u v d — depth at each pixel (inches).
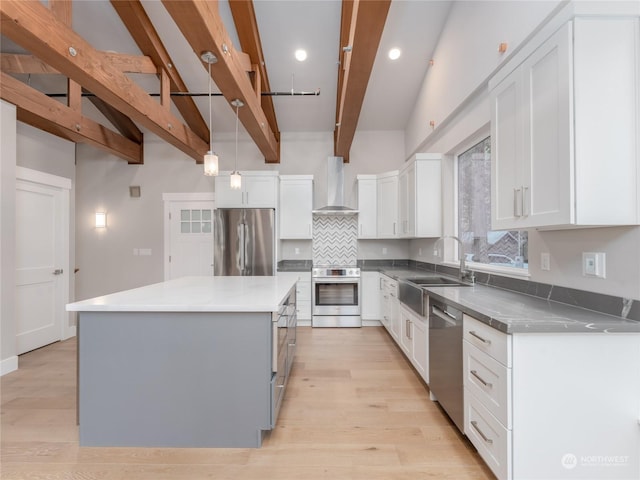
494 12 91.2
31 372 115.6
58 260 154.3
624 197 52.4
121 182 201.2
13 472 64.3
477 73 101.5
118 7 121.8
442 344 82.4
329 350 137.3
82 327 72.7
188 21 75.3
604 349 53.5
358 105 127.3
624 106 52.3
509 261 99.3
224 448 72.1
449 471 64.4
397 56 143.9
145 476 63.3
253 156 201.0
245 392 72.2
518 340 53.4
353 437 75.5
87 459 68.3
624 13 51.6
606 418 53.4
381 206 183.8
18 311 135.0
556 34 54.5
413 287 105.2
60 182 153.9
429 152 156.7
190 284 107.3
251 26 126.9
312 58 148.3
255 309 70.1
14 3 71.7
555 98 55.0
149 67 137.8
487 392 60.2
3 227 113.7
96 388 72.6
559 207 54.5
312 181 188.5
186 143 165.0
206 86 164.6
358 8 78.4
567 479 53.7
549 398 53.3
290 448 71.7
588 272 62.9
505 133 69.3
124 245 201.0
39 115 124.4
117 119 179.5
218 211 176.1
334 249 201.2
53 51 83.3
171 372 72.6
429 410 87.6
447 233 137.9
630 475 53.2
